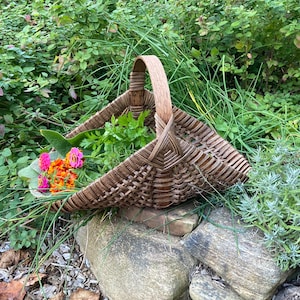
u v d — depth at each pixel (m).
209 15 1.16
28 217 0.86
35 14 1.13
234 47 1.18
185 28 1.16
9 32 1.19
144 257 0.79
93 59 1.09
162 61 1.07
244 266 0.71
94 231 0.88
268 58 1.15
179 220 0.79
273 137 0.96
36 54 1.14
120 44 1.09
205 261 0.75
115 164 0.81
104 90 1.09
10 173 0.96
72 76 1.16
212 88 1.05
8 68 1.05
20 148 1.04
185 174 0.74
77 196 0.75
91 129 0.90
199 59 1.11
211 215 0.80
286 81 1.18
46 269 0.91
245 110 1.02
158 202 0.77
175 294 0.76
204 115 0.99
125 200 0.77
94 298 0.84
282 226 0.69
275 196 0.72
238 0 1.16
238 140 0.95
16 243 0.93
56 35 1.09
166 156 0.70
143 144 0.82
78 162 0.81
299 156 0.77
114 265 0.82
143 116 0.82
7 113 1.08
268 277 0.68
